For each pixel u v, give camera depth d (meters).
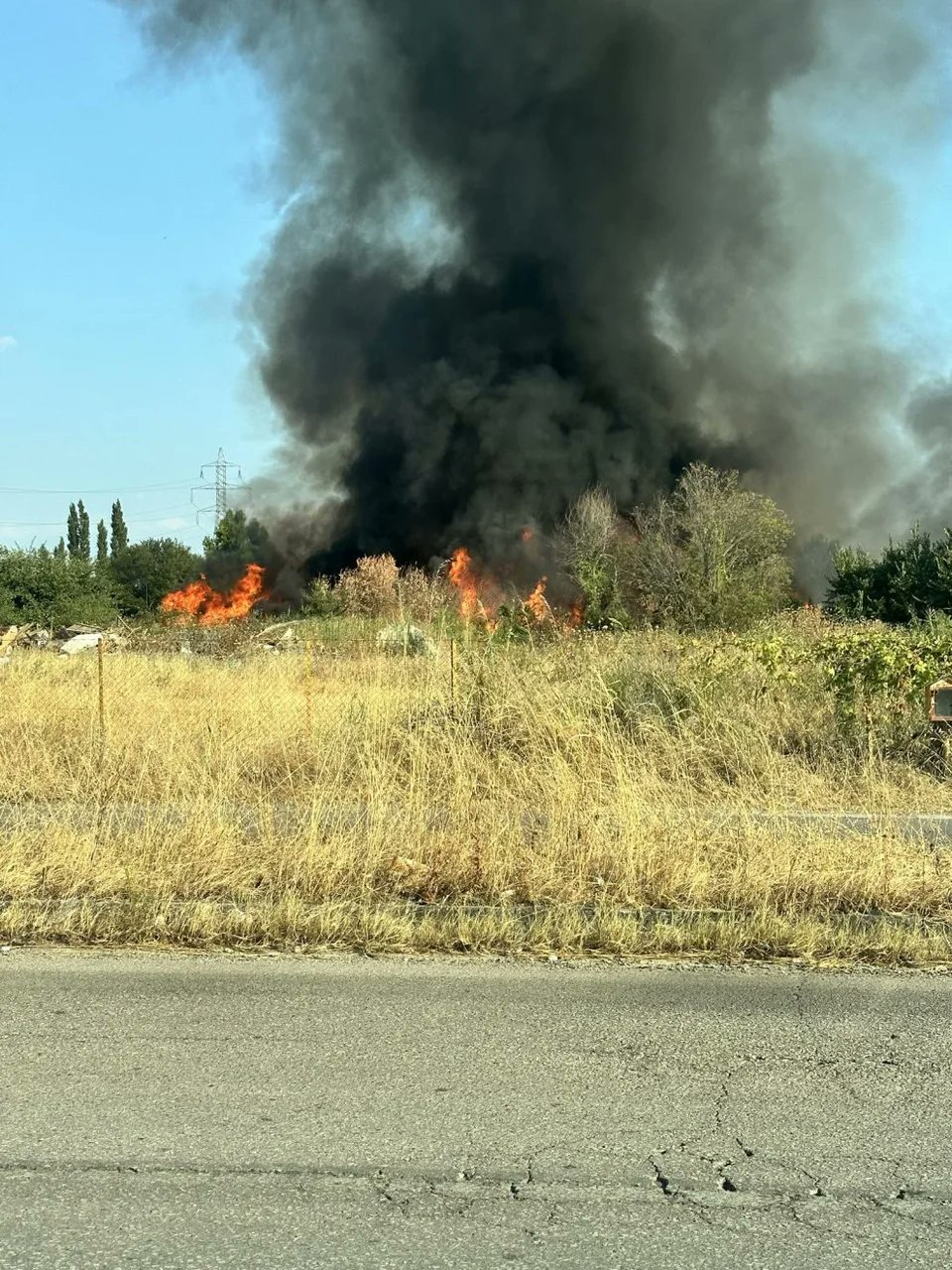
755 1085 3.62
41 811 7.35
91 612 35.59
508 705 8.99
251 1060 3.79
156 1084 3.59
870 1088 3.61
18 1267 2.58
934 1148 3.21
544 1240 2.71
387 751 8.16
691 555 27.72
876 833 6.34
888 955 4.98
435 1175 3.03
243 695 10.73
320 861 5.84
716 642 11.45
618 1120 3.37
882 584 30.53
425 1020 4.17
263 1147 3.18
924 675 9.59
